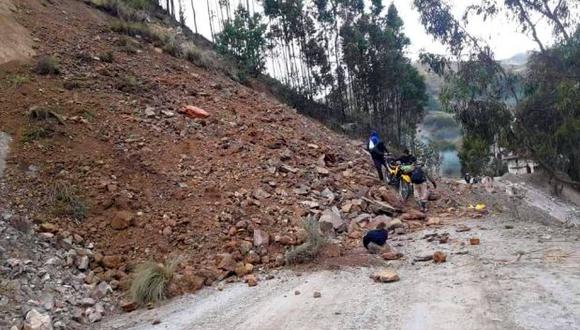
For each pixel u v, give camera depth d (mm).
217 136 12273
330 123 27578
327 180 11109
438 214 10852
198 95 15117
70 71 13320
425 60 13961
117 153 10008
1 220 7344
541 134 14102
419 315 4695
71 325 5668
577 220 18781
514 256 6688
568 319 4129
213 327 5109
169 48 19062
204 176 10062
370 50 33531
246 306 5734
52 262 6848
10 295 5871
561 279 5336
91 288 6656
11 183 8391
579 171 15797
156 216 8438
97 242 7699
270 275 7051
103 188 8781
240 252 7699
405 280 6121
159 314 5891
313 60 31688
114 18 20641
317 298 5715
